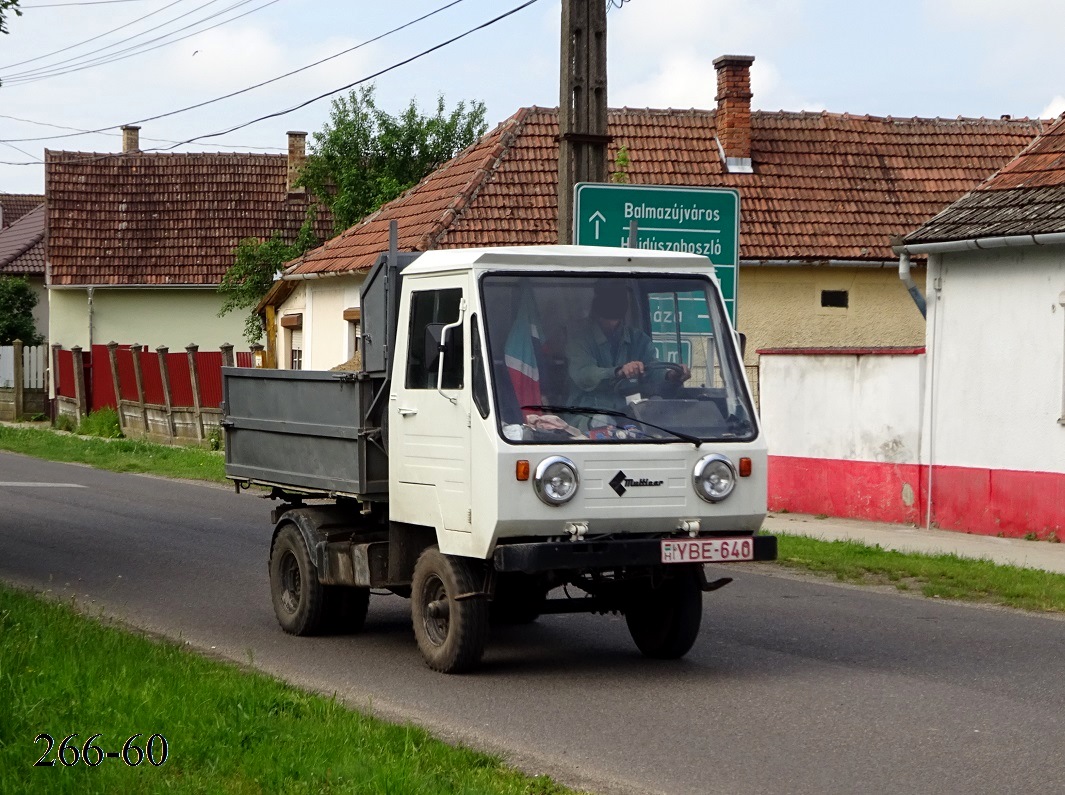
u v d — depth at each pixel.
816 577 14.38
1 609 10.31
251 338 41.19
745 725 8.00
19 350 41.38
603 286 9.31
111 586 13.30
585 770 7.05
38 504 20.66
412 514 9.61
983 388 17.92
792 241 26.27
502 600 9.90
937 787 6.73
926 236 18.30
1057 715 8.26
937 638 10.88
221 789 6.24
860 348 19.62
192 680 8.27
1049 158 18.91
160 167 47.28
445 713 8.31
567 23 16.95
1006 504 17.59
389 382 9.90
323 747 6.90
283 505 11.51
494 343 8.93
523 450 8.70
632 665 9.82
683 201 17.02
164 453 29.31
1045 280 17.12
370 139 37.50
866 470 19.56
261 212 46.47
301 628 10.90
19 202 72.06
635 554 8.84
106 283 44.38
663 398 9.22
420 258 9.82
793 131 28.69
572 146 17.02
